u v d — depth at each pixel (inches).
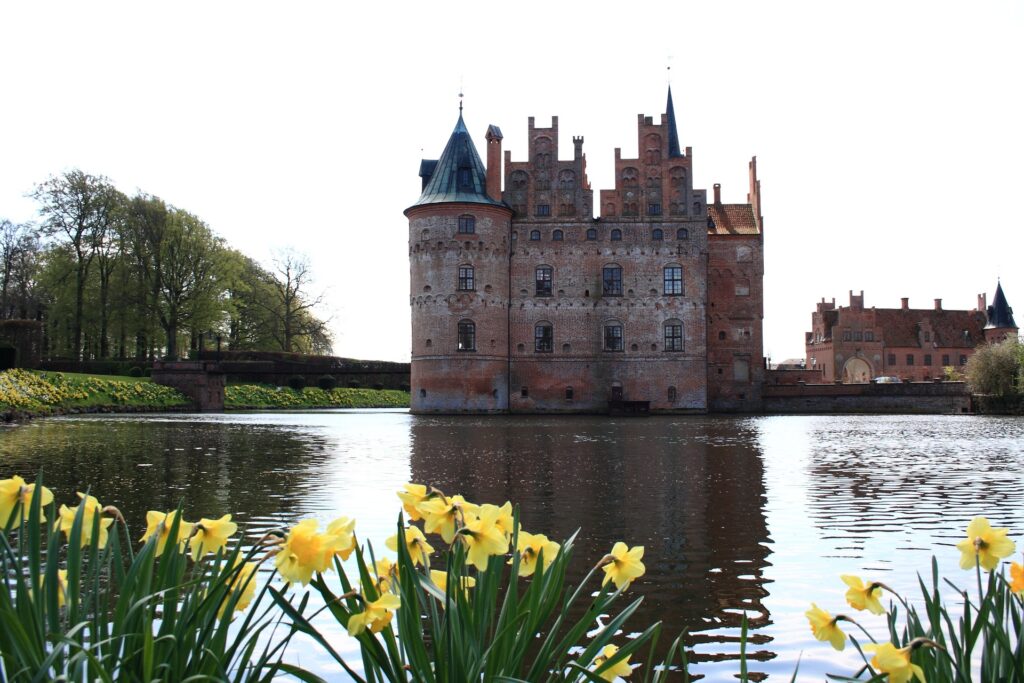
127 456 1023.6
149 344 3376.0
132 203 3110.2
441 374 2474.2
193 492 706.8
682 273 2593.5
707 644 330.0
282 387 3393.2
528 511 628.1
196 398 2812.5
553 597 195.3
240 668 178.7
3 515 180.2
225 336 3944.4
